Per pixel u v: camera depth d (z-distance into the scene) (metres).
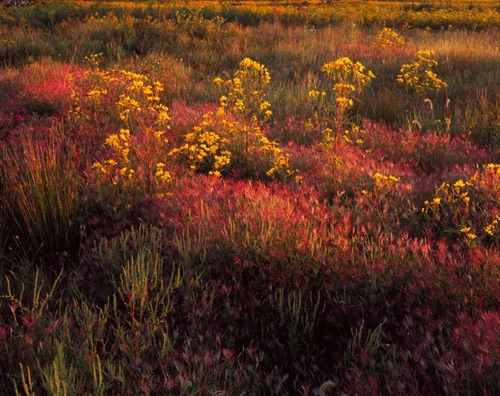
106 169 4.97
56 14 20.47
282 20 22.19
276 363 2.91
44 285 3.44
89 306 3.24
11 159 5.29
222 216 4.12
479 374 2.43
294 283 3.35
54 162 4.66
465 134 7.12
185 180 4.87
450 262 3.51
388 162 5.91
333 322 3.12
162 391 2.47
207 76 11.20
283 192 4.75
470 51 11.91
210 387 2.47
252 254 3.59
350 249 3.70
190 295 3.16
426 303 3.18
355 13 23.52
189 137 5.34
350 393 2.51
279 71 11.85
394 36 14.67
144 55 13.38
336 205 4.39
